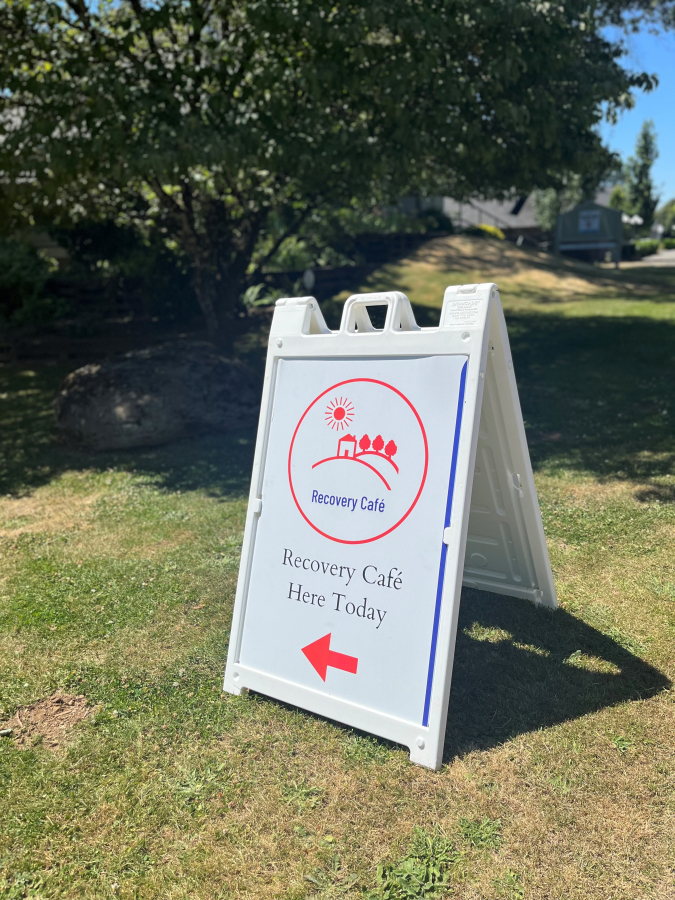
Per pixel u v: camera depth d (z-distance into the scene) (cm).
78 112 884
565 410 855
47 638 411
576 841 251
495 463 367
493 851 249
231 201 1320
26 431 957
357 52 859
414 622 299
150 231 1475
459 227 2717
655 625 384
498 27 913
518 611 409
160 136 848
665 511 527
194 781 290
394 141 1000
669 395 865
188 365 884
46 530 595
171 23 1035
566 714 318
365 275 1867
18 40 989
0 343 1472
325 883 241
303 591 334
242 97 952
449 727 314
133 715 336
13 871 251
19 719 338
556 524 527
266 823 268
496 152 987
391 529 311
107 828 269
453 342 301
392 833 260
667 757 287
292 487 345
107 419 820
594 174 1272
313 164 939
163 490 681
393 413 316
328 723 324
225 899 237
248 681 344
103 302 1636
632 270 2422
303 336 349
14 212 1186
